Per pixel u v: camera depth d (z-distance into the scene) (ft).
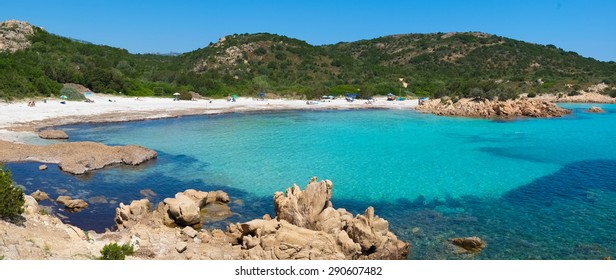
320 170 120.88
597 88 481.87
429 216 85.87
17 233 54.49
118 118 220.84
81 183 102.89
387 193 100.68
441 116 283.59
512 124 239.50
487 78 572.10
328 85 489.67
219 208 88.69
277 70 531.50
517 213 88.02
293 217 72.43
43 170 110.83
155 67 483.51
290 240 60.85
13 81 249.75
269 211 87.92
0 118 186.19
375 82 510.99
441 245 71.61
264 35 636.89
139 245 62.34
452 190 103.65
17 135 156.35
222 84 417.90
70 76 312.71
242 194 98.68
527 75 568.00
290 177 112.98
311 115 280.31
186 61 597.52
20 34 385.50
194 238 69.21
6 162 114.62
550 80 528.22
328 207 72.18
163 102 307.37
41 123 187.83
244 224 68.54
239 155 139.85
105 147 131.23
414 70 624.18
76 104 253.65
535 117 279.69
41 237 56.18
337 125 224.53
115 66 423.23
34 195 88.17
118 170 116.47
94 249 57.52
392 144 165.58
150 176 111.86
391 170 122.11
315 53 603.26
